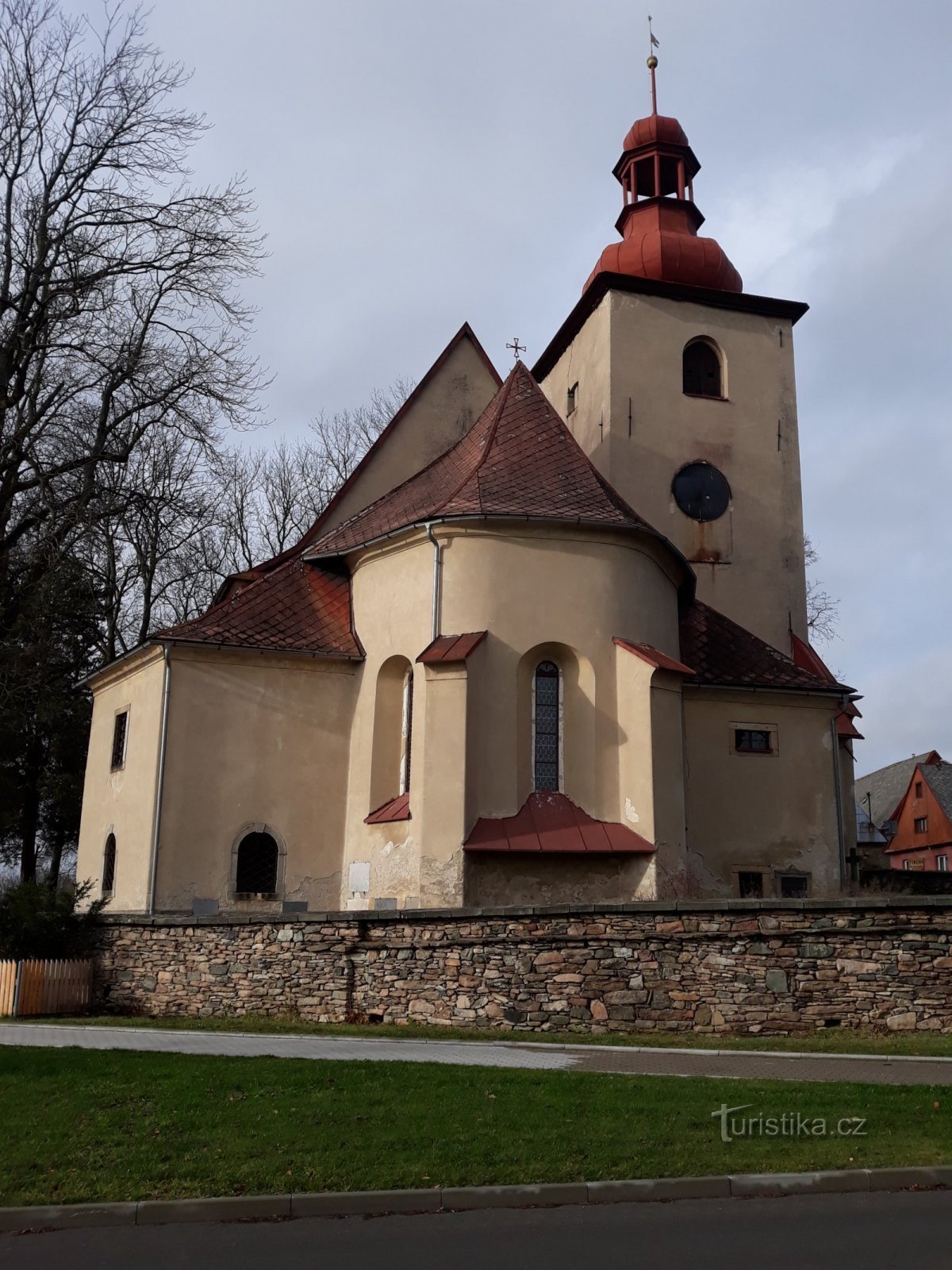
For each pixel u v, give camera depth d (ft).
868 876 92.79
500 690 70.49
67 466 89.76
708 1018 50.44
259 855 75.72
